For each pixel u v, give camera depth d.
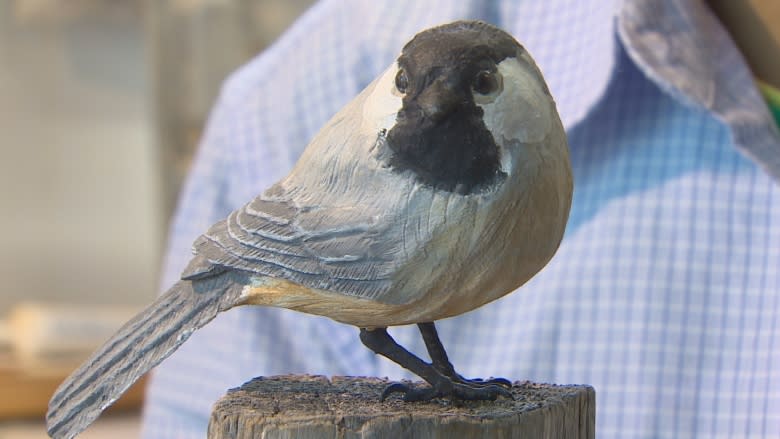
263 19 1.81
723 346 0.97
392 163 0.71
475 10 1.05
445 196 0.70
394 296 0.71
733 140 0.94
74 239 2.55
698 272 0.98
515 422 0.71
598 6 1.00
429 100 0.70
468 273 0.71
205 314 0.73
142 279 2.57
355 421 0.71
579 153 1.02
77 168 2.53
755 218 0.98
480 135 0.70
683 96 0.95
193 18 1.79
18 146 2.48
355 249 0.71
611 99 1.01
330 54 1.12
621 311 0.98
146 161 2.55
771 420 0.94
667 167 1.00
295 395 0.75
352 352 1.05
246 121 1.14
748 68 0.98
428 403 0.73
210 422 0.73
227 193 1.15
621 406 0.97
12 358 1.76
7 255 2.49
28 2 2.32
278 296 0.72
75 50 2.49
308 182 0.73
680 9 0.97
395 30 1.09
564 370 0.99
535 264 0.72
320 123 1.11
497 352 1.02
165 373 1.13
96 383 0.72
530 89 0.71
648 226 0.99
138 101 2.53
